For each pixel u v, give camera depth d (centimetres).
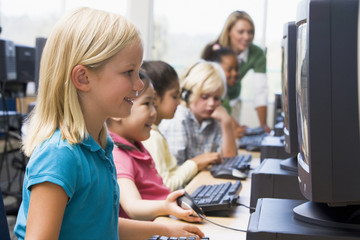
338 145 86
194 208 128
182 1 495
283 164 139
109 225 97
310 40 84
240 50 414
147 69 196
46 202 83
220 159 214
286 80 148
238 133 345
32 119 94
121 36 92
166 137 235
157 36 501
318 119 85
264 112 426
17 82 370
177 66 503
